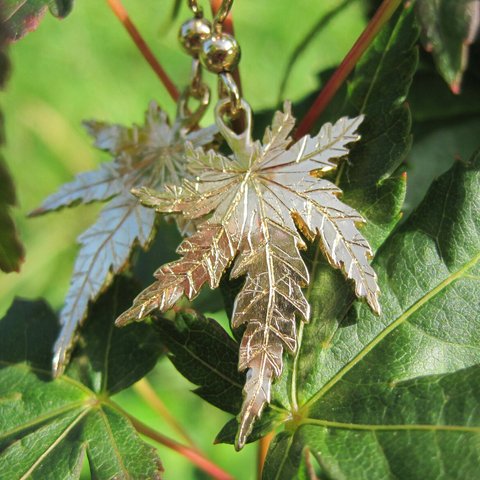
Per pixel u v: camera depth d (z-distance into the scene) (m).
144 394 0.23
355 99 0.19
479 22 0.18
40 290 0.34
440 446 0.17
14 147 0.35
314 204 0.18
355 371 0.18
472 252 0.18
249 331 0.18
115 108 0.32
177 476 0.29
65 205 0.20
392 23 0.19
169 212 0.18
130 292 0.20
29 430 0.19
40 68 0.34
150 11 0.27
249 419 0.18
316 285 0.19
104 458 0.19
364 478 0.17
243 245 0.18
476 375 0.18
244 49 0.24
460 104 0.22
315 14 0.24
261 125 0.22
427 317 0.18
